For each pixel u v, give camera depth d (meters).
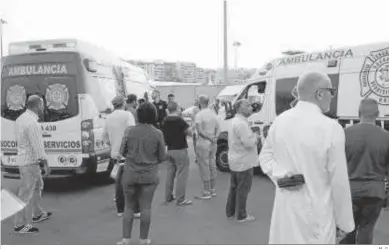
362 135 3.82
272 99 9.42
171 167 7.17
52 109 8.06
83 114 7.99
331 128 2.50
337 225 2.60
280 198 2.66
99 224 5.97
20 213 5.53
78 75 8.02
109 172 8.98
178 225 5.84
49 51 8.15
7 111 8.24
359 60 7.82
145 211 4.82
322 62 8.44
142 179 4.70
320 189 2.51
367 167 3.81
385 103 7.40
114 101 6.70
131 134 4.75
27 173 5.57
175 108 7.03
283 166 2.64
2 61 8.38
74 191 8.34
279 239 2.65
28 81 8.18
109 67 9.41
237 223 5.89
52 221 6.14
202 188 8.52
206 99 7.44
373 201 3.82
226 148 10.33
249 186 5.89
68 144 8.01
